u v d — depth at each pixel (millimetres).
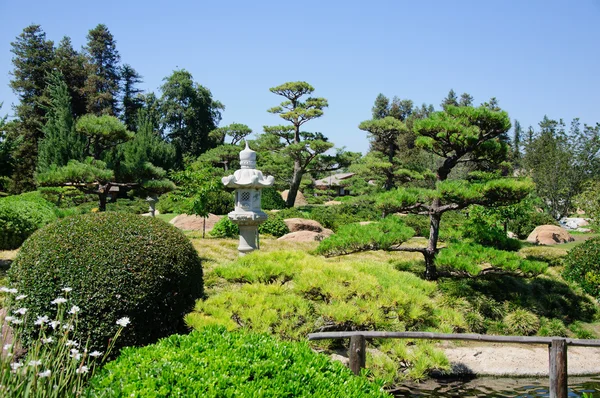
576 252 10414
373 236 9617
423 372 6680
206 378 3158
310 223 19453
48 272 5203
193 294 6129
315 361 3656
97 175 17453
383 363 6430
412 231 9984
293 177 31391
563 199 28094
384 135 30094
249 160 10625
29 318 5109
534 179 28672
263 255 7730
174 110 45531
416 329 7363
